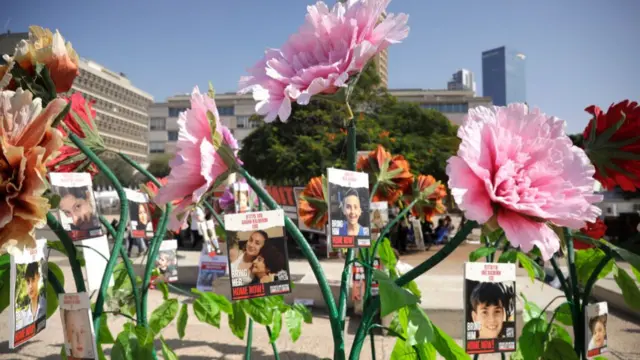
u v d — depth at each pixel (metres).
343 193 1.32
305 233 13.55
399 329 1.62
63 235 1.26
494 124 0.91
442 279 6.86
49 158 0.93
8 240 0.90
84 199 1.61
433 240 16.17
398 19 1.06
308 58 1.11
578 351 1.53
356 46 1.00
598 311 1.53
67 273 8.17
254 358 4.22
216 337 4.83
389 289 1.01
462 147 0.86
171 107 78.19
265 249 1.27
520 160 0.90
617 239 11.25
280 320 2.10
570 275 1.53
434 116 18.36
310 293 6.44
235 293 1.26
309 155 14.38
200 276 7.18
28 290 1.25
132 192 2.37
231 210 3.11
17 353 4.32
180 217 1.04
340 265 8.55
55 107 0.94
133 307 1.93
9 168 0.92
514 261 1.83
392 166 2.24
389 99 18.92
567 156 0.93
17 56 1.20
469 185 0.87
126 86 87.06
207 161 0.95
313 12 1.10
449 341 1.16
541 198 0.87
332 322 1.17
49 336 4.83
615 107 1.30
